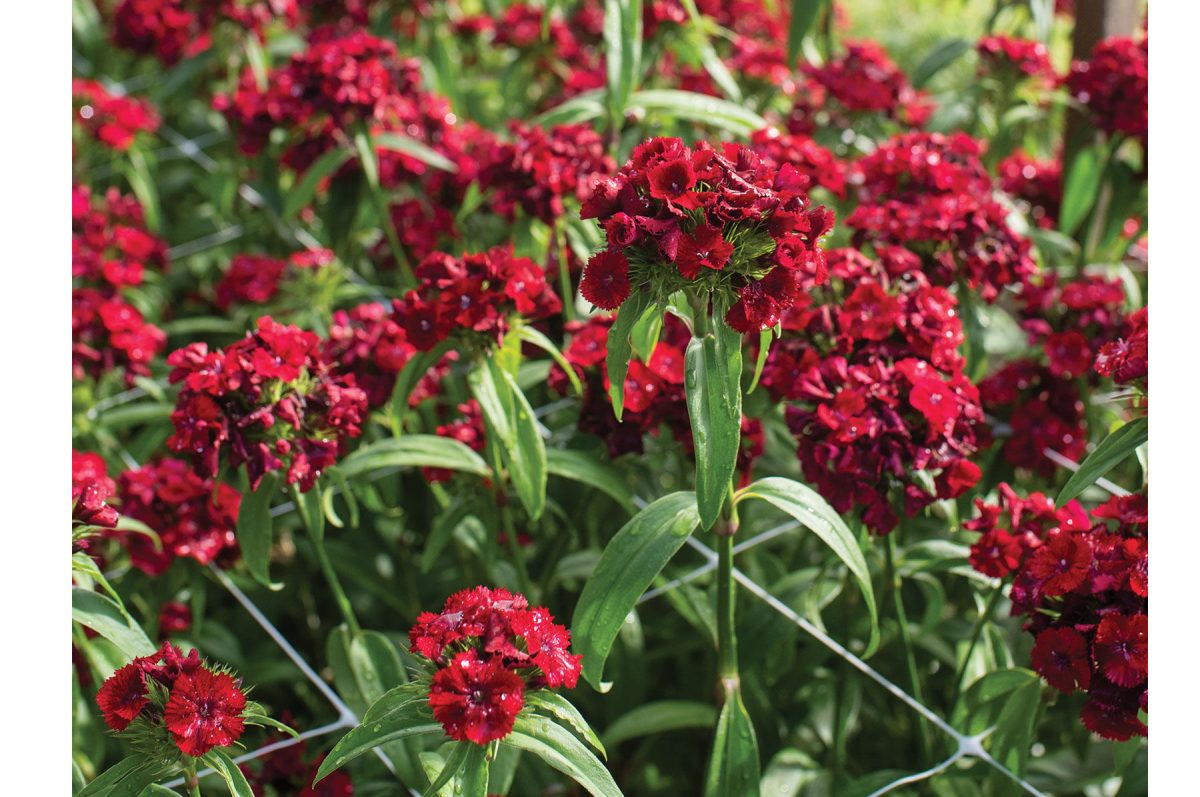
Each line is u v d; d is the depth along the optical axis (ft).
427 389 11.39
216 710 7.11
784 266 7.18
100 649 9.89
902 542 11.27
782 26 19.30
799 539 12.51
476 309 9.23
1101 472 8.14
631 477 11.27
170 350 16.14
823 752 11.35
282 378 8.89
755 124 12.92
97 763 10.39
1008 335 14.46
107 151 16.85
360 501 13.15
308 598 13.43
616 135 13.08
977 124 16.22
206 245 16.61
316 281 13.44
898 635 10.75
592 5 18.16
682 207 7.10
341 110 13.16
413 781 9.31
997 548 9.00
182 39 18.51
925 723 10.18
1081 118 14.53
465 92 19.01
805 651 11.19
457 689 6.60
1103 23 15.20
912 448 8.84
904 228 11.02
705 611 10.30
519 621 6.89
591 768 6.93
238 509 9.65
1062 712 11.21
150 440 13.19
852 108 14.99
